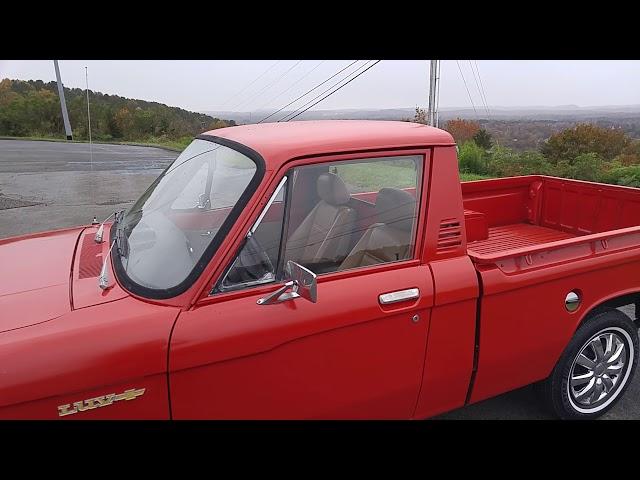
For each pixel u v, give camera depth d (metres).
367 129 2.44
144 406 1.84
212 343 1.87
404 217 2.37
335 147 2.18
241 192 2.06
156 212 2.48
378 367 2.28
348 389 2.23
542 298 2.68
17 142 24.70
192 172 2.51
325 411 2.21
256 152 2.15
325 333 2.10
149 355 1.79
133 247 2.28
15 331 1.76
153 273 2.04
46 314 1.86
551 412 3.09
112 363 1.75
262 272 2.04
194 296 1.90
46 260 2.44
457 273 2.39
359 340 2.19
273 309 1.99
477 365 2.57
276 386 2.06
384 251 2.35
